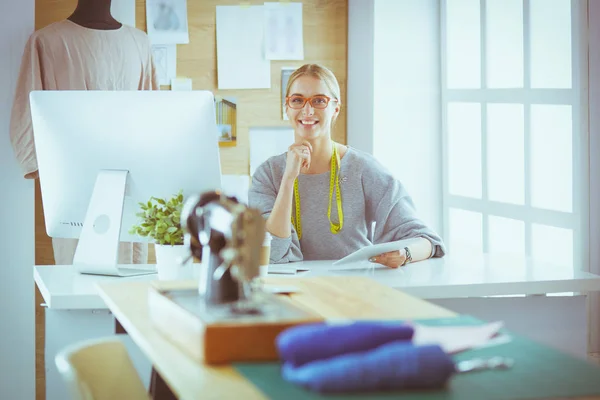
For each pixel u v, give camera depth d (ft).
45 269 10.87
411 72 17.66
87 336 9.71
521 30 15.03
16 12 14.97
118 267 11.08
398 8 17.49
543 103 14.56
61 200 10.85
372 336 5.33
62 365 6.31
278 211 11.58
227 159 17.78
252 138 17.84
